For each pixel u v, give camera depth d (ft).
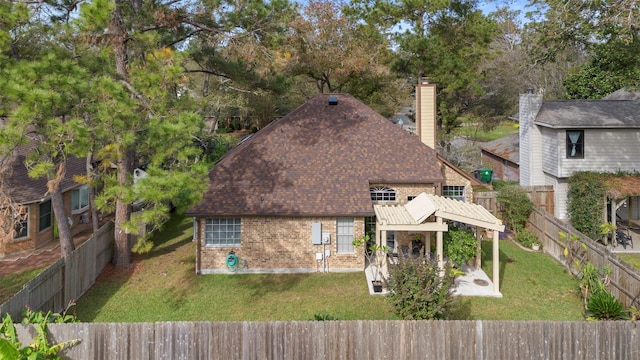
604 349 32.50
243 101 135.85
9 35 41.96
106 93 40.52
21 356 29.40
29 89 36.88
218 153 109.09
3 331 30.35
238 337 32.37
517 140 123.85
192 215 58.44
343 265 60.64
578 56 151.74
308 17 128.57
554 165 85.20
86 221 87.25
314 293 52.95
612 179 75.36
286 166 65.31
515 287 54.13
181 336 32.27
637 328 32.45
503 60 146.10
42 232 73.61
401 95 144.15
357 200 60.64
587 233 75.66
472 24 119.24
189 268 61.46
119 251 61.31
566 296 51.49
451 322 32.42
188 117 41.57
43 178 74.95
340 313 47.32
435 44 114.62
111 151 41.22
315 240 59.98
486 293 51.88
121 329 31.99
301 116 73.15
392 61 121.90
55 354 31.12
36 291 40.29
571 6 66.80
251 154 66.74
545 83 143.54
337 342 32.42
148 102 45.16
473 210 55.36
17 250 68.90
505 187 81.51
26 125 36.94
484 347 32.50
